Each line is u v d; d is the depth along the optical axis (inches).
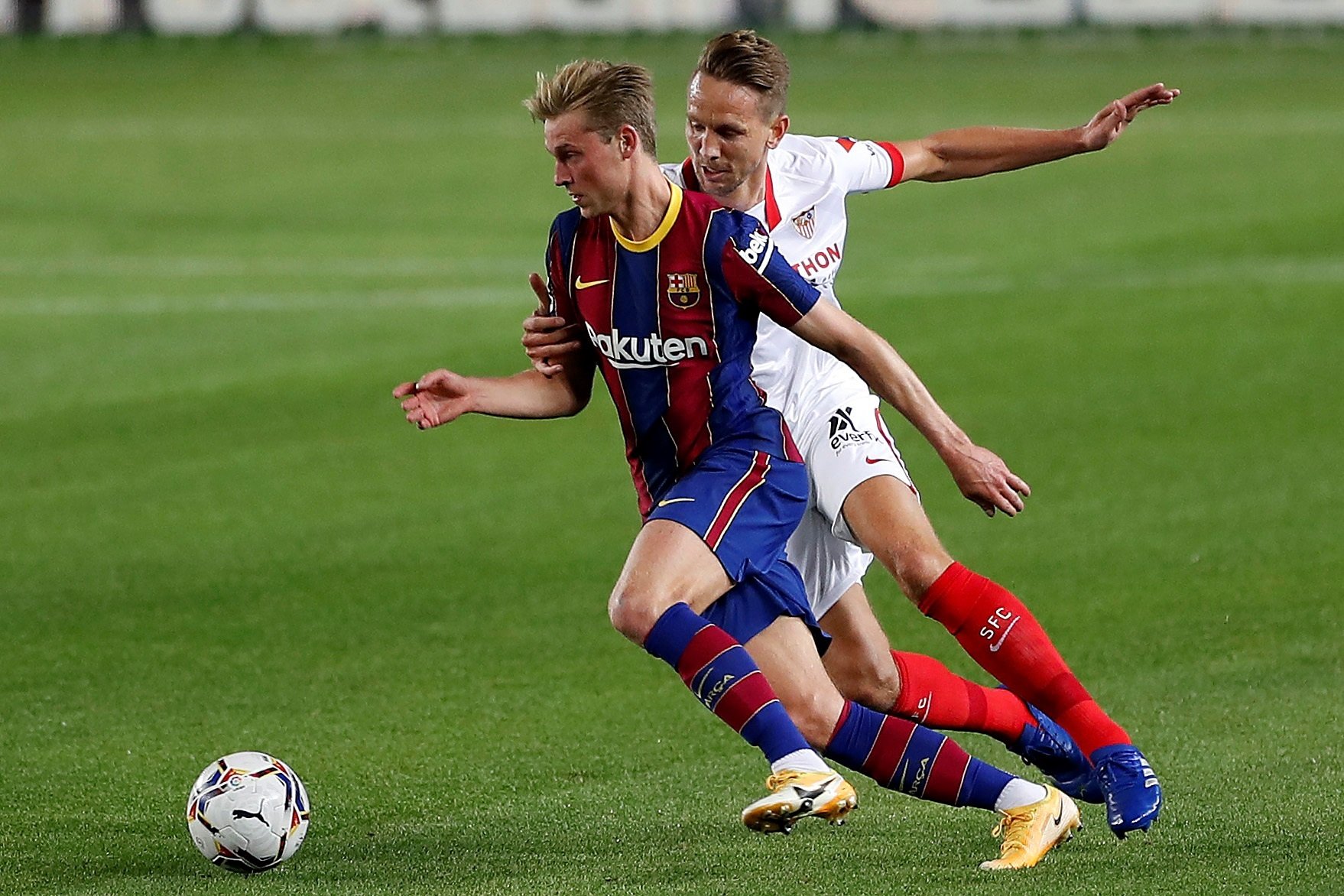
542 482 1117.1
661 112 2783.0
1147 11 3523.6
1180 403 1272.1
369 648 803.4
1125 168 2330.2
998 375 1379.2
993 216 2079.2
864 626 594.6
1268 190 2164.1
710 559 518.9
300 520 1037.2
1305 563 900.0
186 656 794.2
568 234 541.0
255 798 516.7
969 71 3213.6
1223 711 687.1
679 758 655.1
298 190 2369.6
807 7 3531.0
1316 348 1423.5
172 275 1875.0
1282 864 495.5
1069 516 1009.5
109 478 1142.3
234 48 3526.1
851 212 2132.1
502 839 561.6
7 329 1627.7
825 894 479.2
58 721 705.6
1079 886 481.1
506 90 3105.3
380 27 3548.2
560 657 786.8
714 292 522.0
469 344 1534.2
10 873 530.3
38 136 2748.5
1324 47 3442.4
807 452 602.5
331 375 1430.9
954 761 531.8
